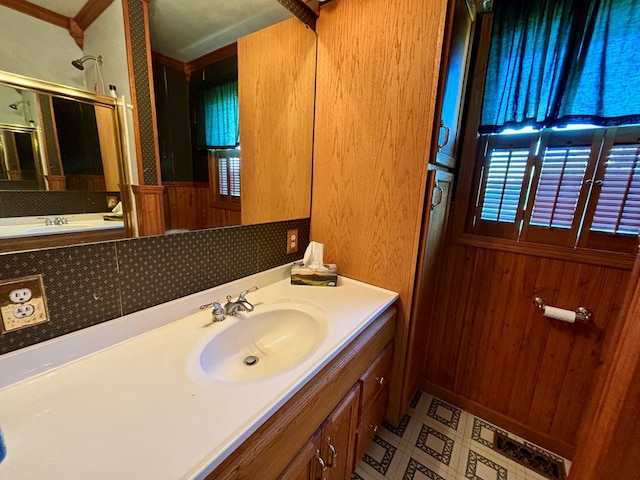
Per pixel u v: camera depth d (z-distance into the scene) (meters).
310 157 1.50
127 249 0.85
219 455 0.51
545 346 1.39
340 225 1.45
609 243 1.21
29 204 0.67
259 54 1.18
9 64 0.62
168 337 0.88
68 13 0.69
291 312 1.15
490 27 1.34
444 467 1.33
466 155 1.48
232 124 1.14
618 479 0.55
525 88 1.28
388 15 1.13
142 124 0.87
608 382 0.65
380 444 1.43
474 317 1.58
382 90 1.20
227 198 1.15
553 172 1.29
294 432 0.70
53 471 0.47
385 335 1.21
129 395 0.64
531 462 1.37
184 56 0.96
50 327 0.72
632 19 1.05
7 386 0.65
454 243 1.58
